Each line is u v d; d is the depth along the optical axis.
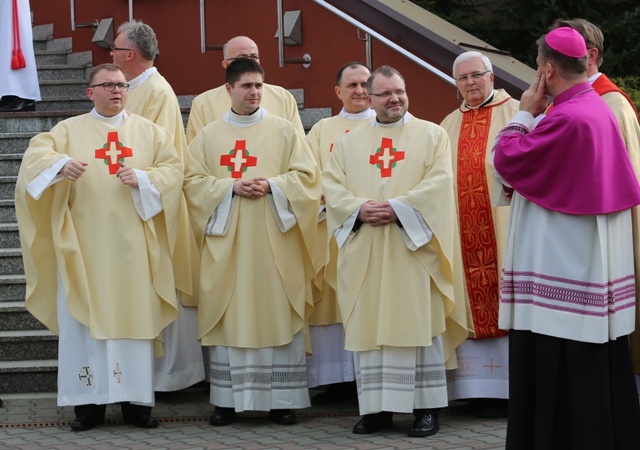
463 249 10.38
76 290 9.85
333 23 14.49
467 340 10.32
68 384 9.85
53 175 9.70
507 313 7.64
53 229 9.90
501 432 9.58
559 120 7.36
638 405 7.51
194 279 11.09
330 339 10.95
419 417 9.59
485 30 16.48
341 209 9.73
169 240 10.08
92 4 17.33
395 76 9.88
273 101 11.62
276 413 10.10
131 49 11.42
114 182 9.98
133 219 9.95
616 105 8.56
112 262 9.88
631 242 7.68
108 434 9.63
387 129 9.95
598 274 7.33
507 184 7.65
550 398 7.41
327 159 11.15
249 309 9.99
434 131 9.90
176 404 10.98
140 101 11.38
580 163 7.35
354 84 11.20
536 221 7.51
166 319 10.12
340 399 11.29
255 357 10.02
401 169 9.80
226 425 10.05
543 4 16.17
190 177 10.31
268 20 15.22
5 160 13.42
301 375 10.17
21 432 9.68
